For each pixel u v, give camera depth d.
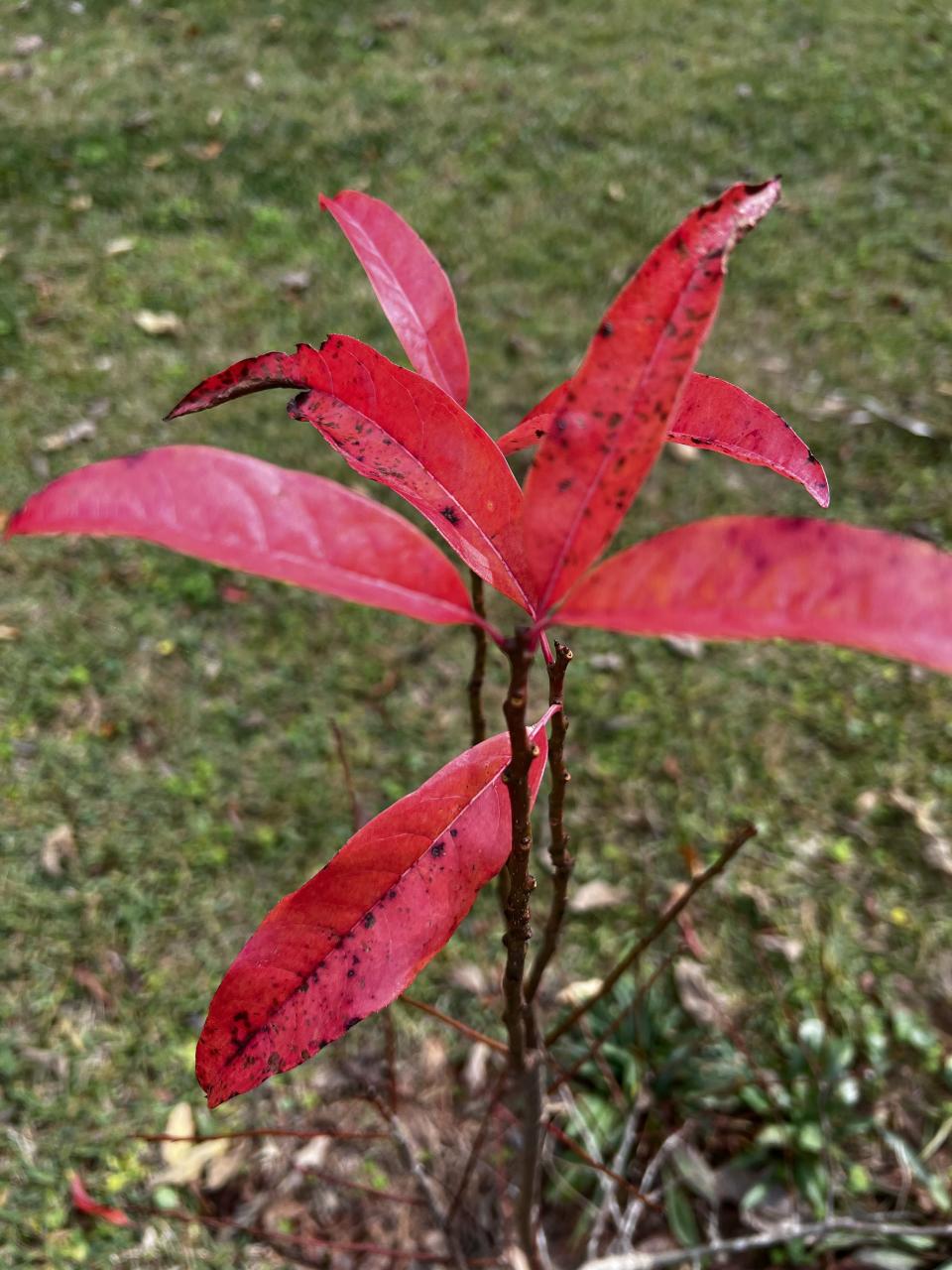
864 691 3.16
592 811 2.90
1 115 4.89
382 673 3.18
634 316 0.68
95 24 5.48
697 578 0.61
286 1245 2.22
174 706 3.08
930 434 3.76
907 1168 2.27
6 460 3.61
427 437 0.83
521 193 4.59
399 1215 2.27
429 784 0.91
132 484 0.63
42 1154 2.33
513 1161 2.32
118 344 3.99
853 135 4.90
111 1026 2.52
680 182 4.64
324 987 0.85
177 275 4.24
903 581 0.57
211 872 2.78
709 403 0.95
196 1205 2.27
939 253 4.39
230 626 3.26
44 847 2.78
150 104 4.98
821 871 2.79
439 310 1.09
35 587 3.31
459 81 5.15
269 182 4.65
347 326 4.08
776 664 3.22
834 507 3.57
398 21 5.52
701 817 2.90
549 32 5.48
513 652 0.70
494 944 2.65
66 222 4.45
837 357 4.02
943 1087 2.43
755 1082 2.29
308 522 0.69
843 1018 2.51
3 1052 2.46
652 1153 2.32
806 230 4.48
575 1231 2.24
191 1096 2.42
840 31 5.50
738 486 3.62
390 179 4.66
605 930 2.66
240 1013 0.85
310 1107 2.41
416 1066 2.46
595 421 0.69
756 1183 2.28
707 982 2.55
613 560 0.64
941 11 5.64
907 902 2.74
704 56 5.32
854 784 2.96
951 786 2.96
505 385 3.88
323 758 3.00
